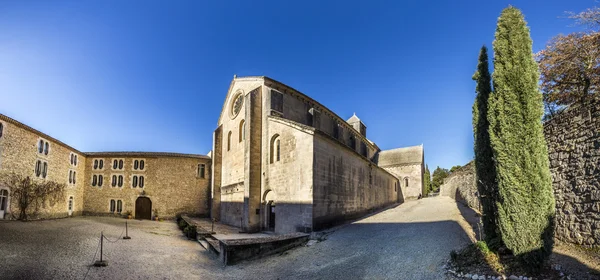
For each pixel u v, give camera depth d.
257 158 24.72
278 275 12.15
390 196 40.31
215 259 15.57
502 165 9.08
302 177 19.84
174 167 38.75
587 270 7.97
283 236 17.08
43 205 29.67
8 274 10.80
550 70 17.20
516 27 9.41
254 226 23.52
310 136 19.61
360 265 11.98
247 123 25.17
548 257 8.43
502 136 9.13
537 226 8.37
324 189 20.19
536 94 8.91
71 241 17.75
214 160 35.03
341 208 22.23
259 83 27.03
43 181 29.75
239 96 31.09
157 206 37.50
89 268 12.58
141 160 38.75
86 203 38.19
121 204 37.88
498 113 9.35
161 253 16.52
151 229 27.52
